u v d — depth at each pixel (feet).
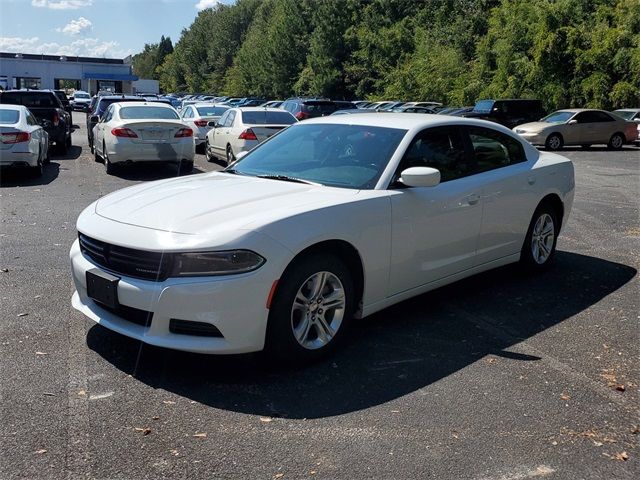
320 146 16.35
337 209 12.98
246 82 242.99
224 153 49.16
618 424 10.89
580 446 10.17
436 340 14.44
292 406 11.24
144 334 12.01
